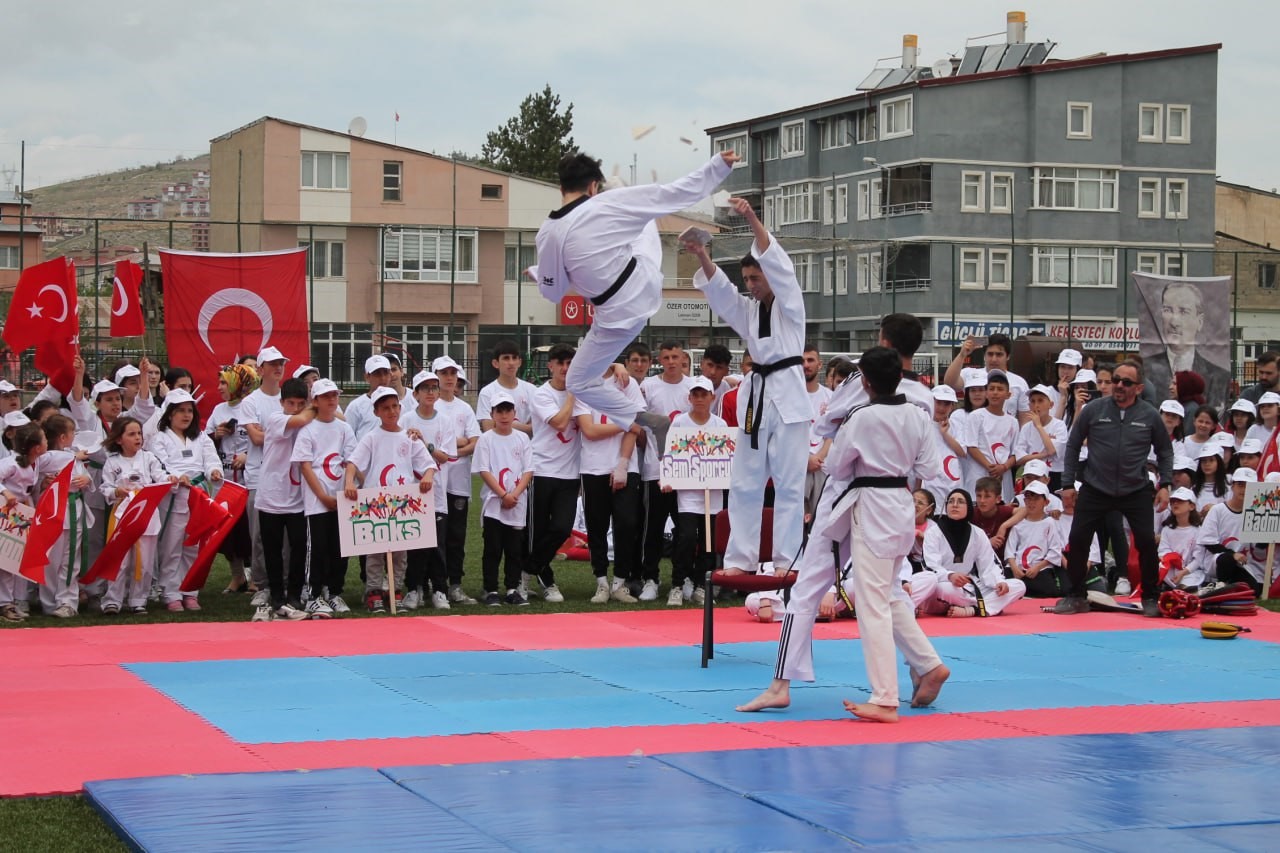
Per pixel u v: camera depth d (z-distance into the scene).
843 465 7.97
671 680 9.05
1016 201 49.53
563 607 12.55
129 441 11.95
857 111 51.34
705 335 41.00
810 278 50.72
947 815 5.81
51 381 12.71
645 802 5.95
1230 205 59.09
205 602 12.80
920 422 7.93
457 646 10.27
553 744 7.20
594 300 8.62
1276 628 11.59
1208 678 9.41
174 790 6.02
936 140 48.72
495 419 12.82
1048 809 5.95
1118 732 7.67
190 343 19.34
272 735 7.32
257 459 12.88
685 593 12.76
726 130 57.09
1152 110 50.84
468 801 5.90
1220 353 23.03
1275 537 13.37
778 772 6.54
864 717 7.88
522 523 12.79
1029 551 13.43
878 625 7.91
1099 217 50.12
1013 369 28.42
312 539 11.79
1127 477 12.05
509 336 38.12
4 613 11.51
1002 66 51.56
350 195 49.72
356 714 7.89
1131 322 50.28
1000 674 9.52
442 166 50.50
